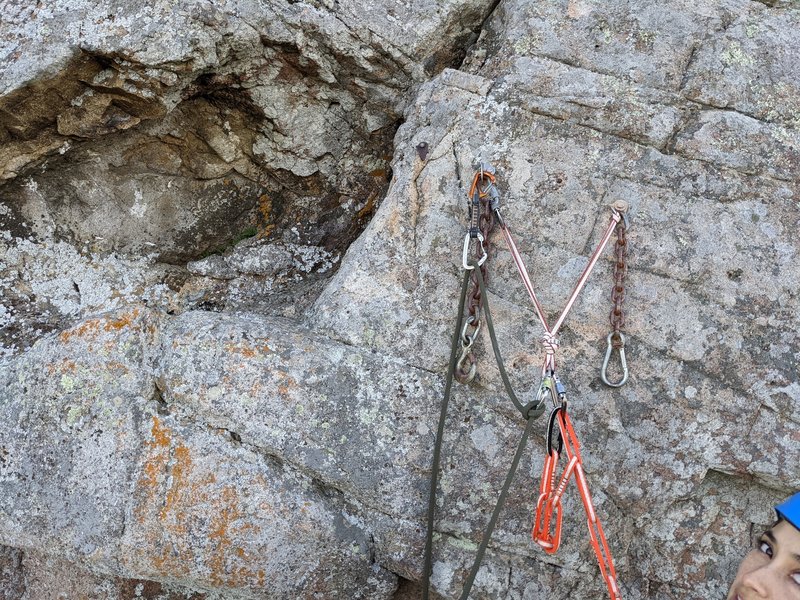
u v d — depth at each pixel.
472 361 1.71
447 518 1.67
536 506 1.65
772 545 1.32
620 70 1.85
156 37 1.77
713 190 1.76
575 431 1.69
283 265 2.16
